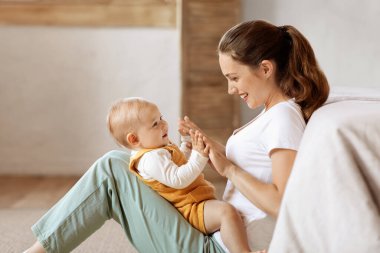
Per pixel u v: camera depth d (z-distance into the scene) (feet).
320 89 5.11
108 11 12.97
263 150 5.00
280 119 4.85
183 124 5.62
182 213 5.41
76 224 5.58
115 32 13.06
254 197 4.78
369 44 12.64
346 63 12.75
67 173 13.46
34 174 13.47
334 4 12.60
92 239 8.58
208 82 12.32
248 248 5.01
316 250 3.95
